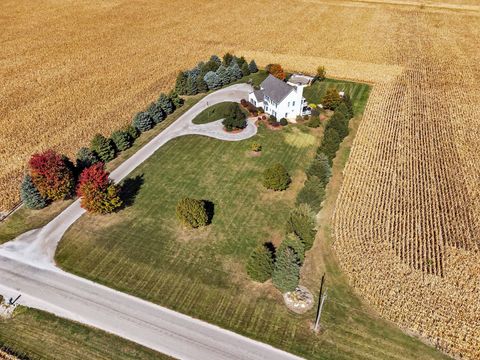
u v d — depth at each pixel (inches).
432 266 1704.0
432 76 3604.8
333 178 2283.5
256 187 2187.5
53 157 1951.3
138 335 1437.0
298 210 1784.0
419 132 2738.7
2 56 3850.9
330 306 1550.2
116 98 3097.9
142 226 1913.1
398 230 1888.5
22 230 1878.7
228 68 3405.5
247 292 1598.2
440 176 2281.0
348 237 1845.5
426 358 1380.4
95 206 1878.7
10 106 2950.3
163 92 3216.0
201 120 2829.7
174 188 2171.5
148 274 1669.5
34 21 4864.7
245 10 5487.2
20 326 1461.6
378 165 2378.2
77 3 5625.0
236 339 1433.3
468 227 1914.4
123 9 5423.2
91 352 1379.2
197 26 4845.0
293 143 2586.1
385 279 1628.9
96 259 1734.7
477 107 3046.3
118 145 2459.4
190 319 1498.5
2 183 2160.4
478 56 4008.4
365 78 3565.5
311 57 4003.4
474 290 1590.8
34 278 1642.5
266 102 2874.0
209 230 1898.4
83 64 3718.0
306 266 1717.5
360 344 1421.0
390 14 5374.0
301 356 1382.9
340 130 2591.0
